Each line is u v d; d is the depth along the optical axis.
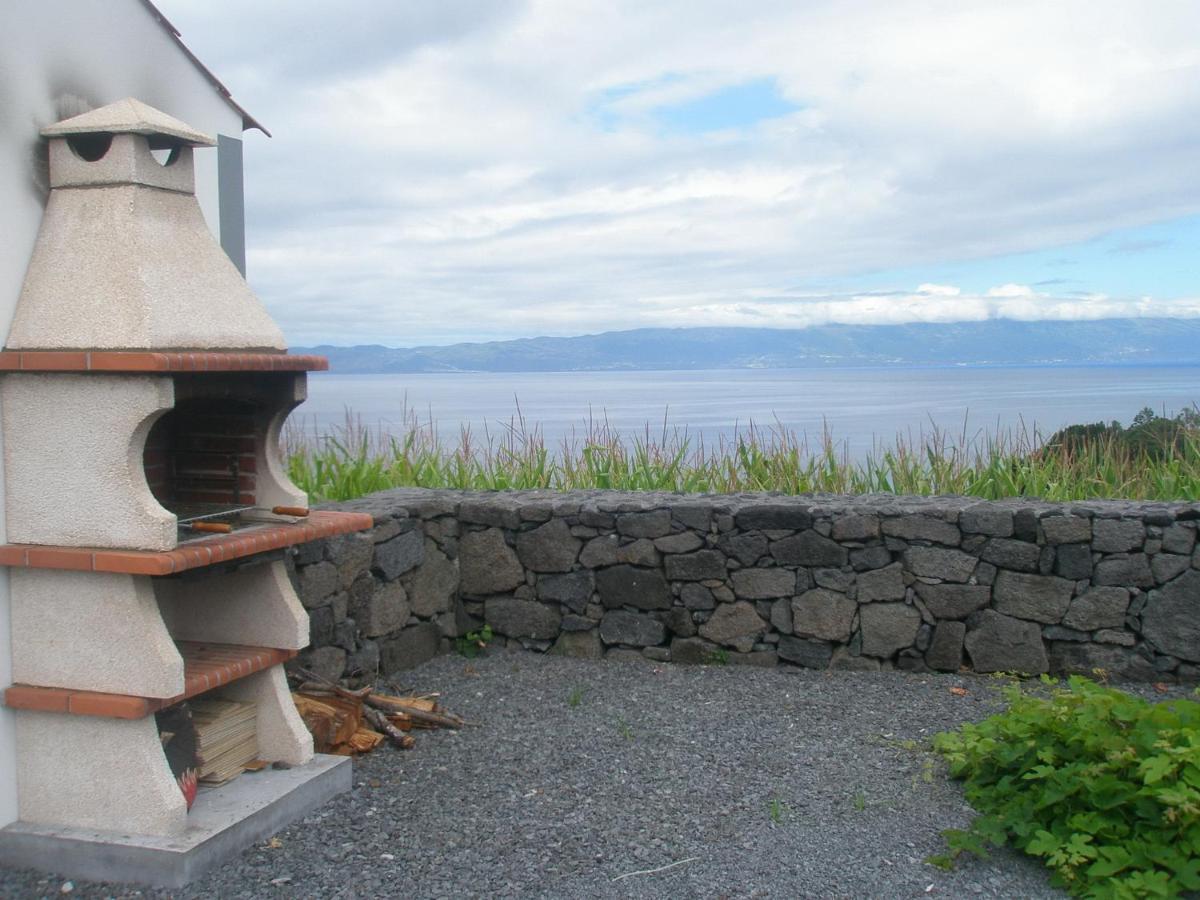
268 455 3.79
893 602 5.51
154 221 3.29
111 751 3.19
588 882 3.16
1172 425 7.91
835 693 5.16
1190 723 3.36
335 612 4.97
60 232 3.24
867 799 3.80
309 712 4.17
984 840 3.30
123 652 3.13
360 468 7.16
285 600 3.75
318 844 3.41
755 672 5.54
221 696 3.87
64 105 3.39
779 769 4.12
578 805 3.76
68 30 3.41
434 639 5.81
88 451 3.10
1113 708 3.43
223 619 3.84
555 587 5.87
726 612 5.68
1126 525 5.27
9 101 3.16
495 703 5.02
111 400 3.05
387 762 4.21
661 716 4.80
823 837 3.47
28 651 3.25
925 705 4.96
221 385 3.46
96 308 3.12
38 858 3.21
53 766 3.26
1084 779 3.18
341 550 4.98
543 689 5.25
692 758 4.25
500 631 5.96
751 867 3.25
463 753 4.32
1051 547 5.35
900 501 5.83
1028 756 3.57
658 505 5.73
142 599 3.12
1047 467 7.12
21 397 3.17
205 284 3.39
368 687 4.56
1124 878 2.97
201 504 3.89
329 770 3.78
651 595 5.76
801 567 5.59
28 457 3.18
